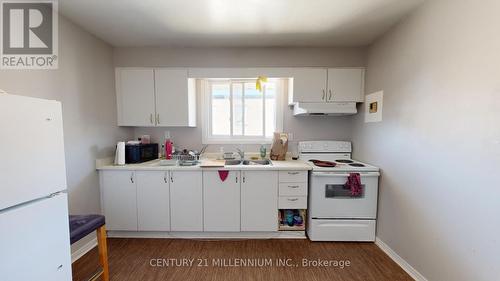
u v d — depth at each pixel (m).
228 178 2.36
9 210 0.96
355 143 2.82
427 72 1.67
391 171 2.10
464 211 1.37
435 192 1.59
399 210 1.99
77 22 2.05
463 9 1.37
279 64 2.72
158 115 2.65
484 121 1.25
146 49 2.71
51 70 1.83
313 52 2.71
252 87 3.01
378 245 2.30
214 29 2.22
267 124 3.04
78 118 2.09
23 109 1.02
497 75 1.18
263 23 2.10
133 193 2.38
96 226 1.64
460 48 1.39
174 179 2.36
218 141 3.00
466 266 1.36
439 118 1.55
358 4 1.76
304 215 2.47
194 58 2.73
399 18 1.97
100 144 2.40
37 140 1.08
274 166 2.37
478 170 1.28
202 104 2.95
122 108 2.66
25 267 1.03
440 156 1.54
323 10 1.86
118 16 1.95
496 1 1.18
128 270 1.91
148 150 2.75
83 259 2.06
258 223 2.40
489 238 1.23
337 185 2.34
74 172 2.04
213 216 2.40
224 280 1.79
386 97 2.20
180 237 2.47
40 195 1.10
